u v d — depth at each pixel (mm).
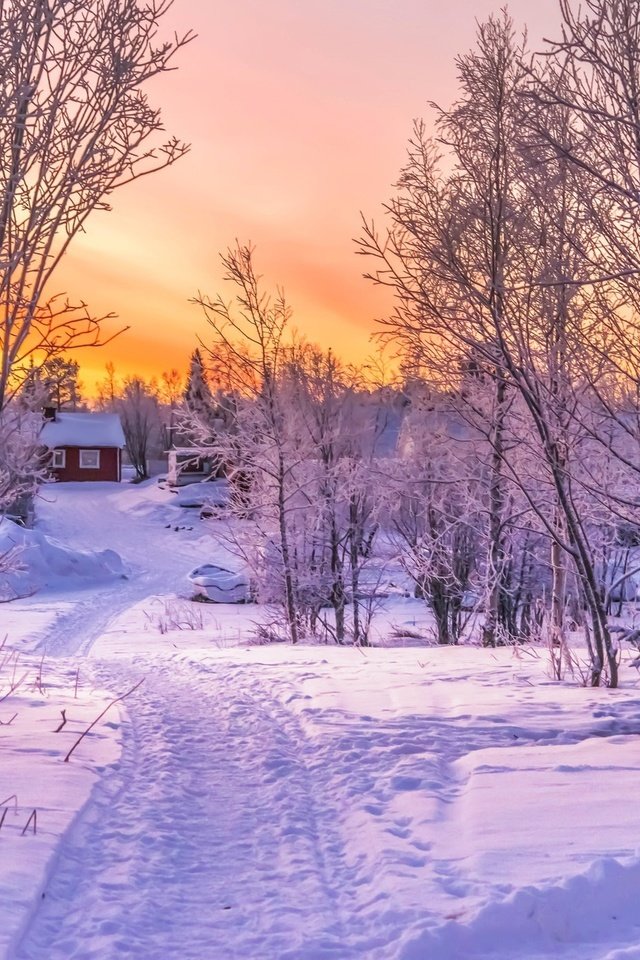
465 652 16375
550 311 9906
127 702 11047
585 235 9250
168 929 4027
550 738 8250
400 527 23281
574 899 4035
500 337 9609
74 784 6250
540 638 17906
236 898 4426
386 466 20172
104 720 9234
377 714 9562
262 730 8930
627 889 4145
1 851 4672
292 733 8789
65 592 38406
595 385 10648
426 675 12719
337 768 7168
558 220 9086
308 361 24844
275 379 24203
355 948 3770
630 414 10195
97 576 42312
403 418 21375
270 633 25141
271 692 11508
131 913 4160
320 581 24766
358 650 17953
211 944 3859
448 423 18094
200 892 4520
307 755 7777
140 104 6762
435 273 9398
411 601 34219
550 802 5738
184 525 66438
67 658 18312
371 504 24609
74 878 4637
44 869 4438
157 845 5223
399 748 7754
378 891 4352
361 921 4066
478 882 4340
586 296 9859
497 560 17547
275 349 23891
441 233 9320
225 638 25484
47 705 10125
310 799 6387
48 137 6582
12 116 6406
